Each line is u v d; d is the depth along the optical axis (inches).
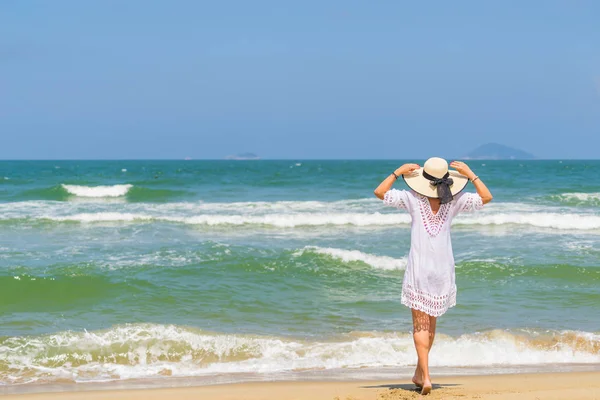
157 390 204.2
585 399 181.6
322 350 256.8
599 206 887.1
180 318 311.9
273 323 304.2
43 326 295.1
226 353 253.0
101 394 199.6
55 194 1091.9
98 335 265.7
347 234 617.6
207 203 932.6
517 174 2175.2
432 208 175.6
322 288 382.9
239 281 394.0
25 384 217.2
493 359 253.0
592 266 430.9
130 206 882.8
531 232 624.7
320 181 1590.8
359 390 199.6
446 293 176.6
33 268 410.6
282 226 677.9
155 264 432.5
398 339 270.5
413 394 186.2
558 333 284.0
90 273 399.2
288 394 196.2
